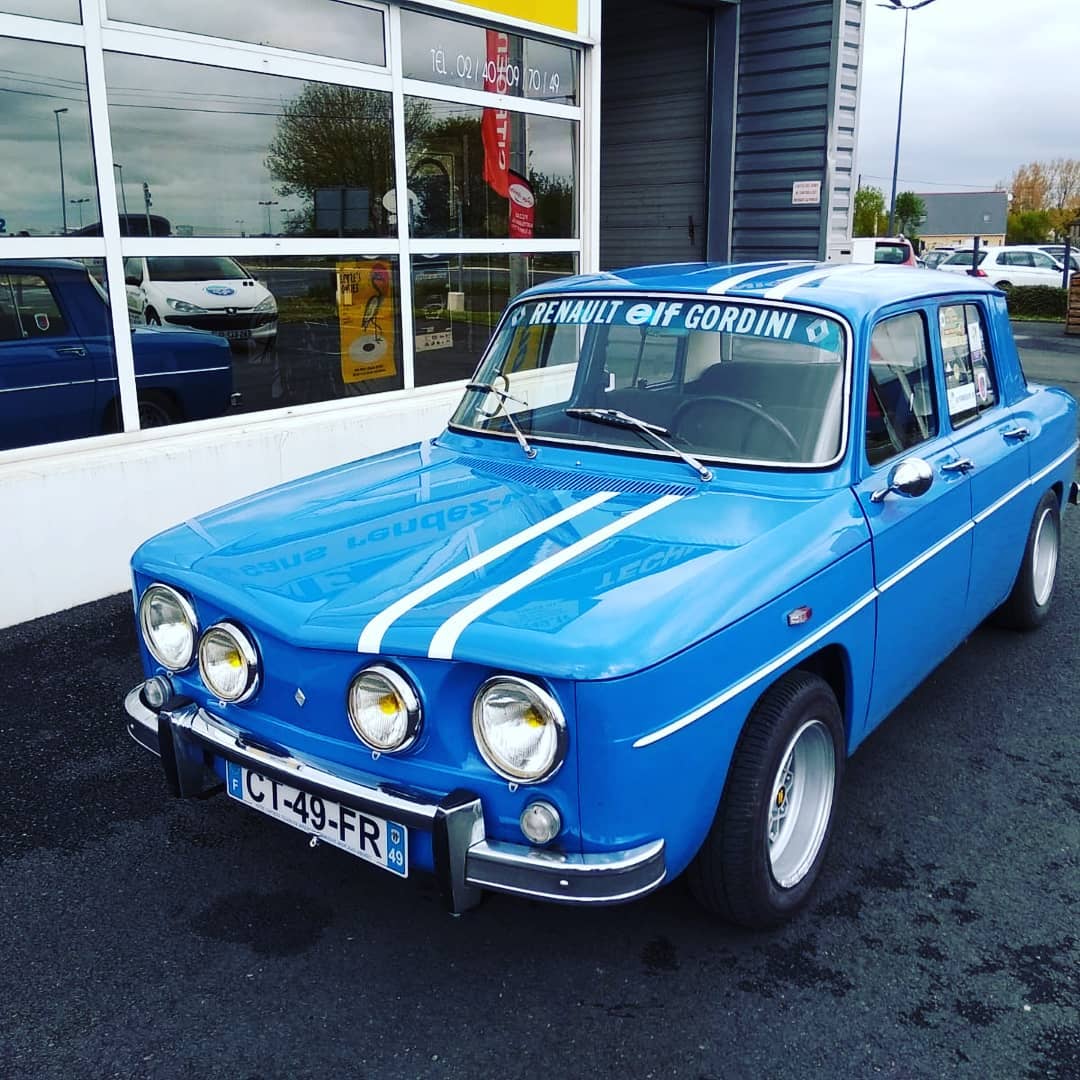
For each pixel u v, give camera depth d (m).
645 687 2.29
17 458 5.21
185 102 5.68
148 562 2.99
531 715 2.28
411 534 2.94
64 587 5.34
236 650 2.68
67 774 3.83
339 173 6.58
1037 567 5.11
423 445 3.94
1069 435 5.12
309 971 2.82
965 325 4.23
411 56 6.83
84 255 5.38
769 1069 2.48
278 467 6.22
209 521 3.24
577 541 2.81
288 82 6.17
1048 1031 2.61
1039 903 3.12
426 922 3.03
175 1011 2.66
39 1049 2.53
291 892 3.16
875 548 3.14
